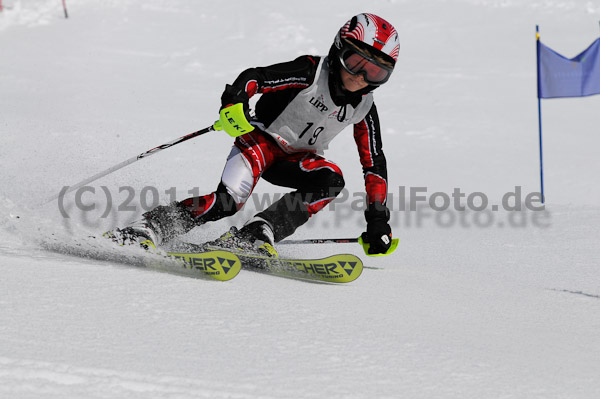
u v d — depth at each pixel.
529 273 12.00
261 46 44.19
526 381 5.49
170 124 29.50
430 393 5.04
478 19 50.12
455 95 36.66
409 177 24.70
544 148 29.16
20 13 49.12
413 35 47.16
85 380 4.61
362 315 7.25
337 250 13.41
